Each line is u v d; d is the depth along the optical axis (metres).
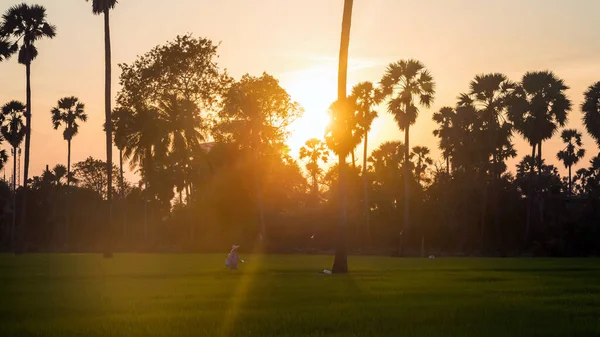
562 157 134.62
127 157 85.69
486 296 21.88
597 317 16.64
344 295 22.16
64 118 117.19
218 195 86.25
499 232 83.06
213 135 89.31
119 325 15.40
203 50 83.44
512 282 28.42
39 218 120.31
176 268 39.22
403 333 14.27
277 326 15.22
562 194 92.50
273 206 91.31
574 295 22.34
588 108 85.81
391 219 92.56
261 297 21.53
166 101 83.94
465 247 84.88
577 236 75.69
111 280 29.73
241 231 85.00
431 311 17.78
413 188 93.88
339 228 36.97
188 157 89.19
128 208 126.31
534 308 18.44
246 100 87.56
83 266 41.53
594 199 79.38
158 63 82.56
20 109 100.69
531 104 82.62
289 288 25.09
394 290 24.17
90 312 17.80
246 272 36.09
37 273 34.25
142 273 33.91
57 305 19.38
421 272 36.28
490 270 38.16
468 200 86.06
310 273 35.91
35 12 71.81
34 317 16.86
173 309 18.41
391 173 103.12
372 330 14.66
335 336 13.88
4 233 114.38
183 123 83.94
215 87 85.31
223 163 86.94
